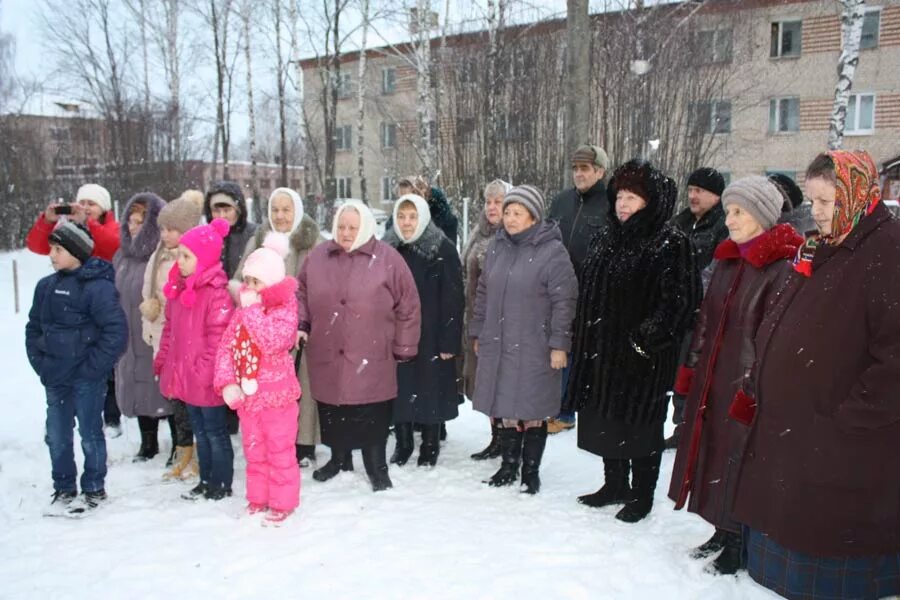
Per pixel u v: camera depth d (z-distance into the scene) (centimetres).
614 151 1397
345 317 382
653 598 280
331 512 361
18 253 1667
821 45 1894
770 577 266
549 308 384
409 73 2352
